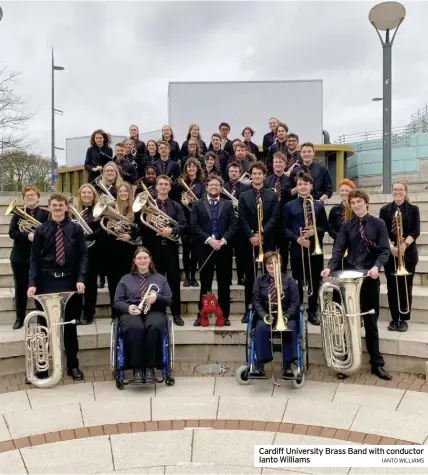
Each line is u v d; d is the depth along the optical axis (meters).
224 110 19.20
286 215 5.85
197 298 6.66
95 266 6.03
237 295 6.62
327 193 6.55
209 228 5.81
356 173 27.16
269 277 5.02
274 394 4.77
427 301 6.05
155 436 3.94
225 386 5.00
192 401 4.62
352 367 4.86
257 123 19.28
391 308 5.76
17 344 5.43
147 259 5.16
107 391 4.90
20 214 5.75
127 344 4.84
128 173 7.92
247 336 5.02
